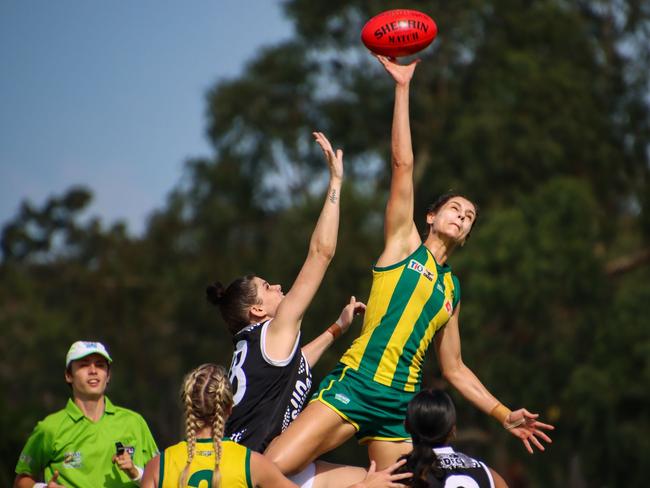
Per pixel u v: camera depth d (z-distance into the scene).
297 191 146.88
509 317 108.88
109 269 151.88
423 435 18.89
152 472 18.95
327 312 112.94
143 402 147.00
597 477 102.12
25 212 170.25
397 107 22.33
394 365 21.53
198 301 134.62
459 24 133.88
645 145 135.62
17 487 23.20
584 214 112.44
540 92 127.50
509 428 23.05
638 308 105.50
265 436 21.48
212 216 143.75
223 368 19.31
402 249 22.00
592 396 99.94
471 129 124.75
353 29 143.25
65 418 23.31
